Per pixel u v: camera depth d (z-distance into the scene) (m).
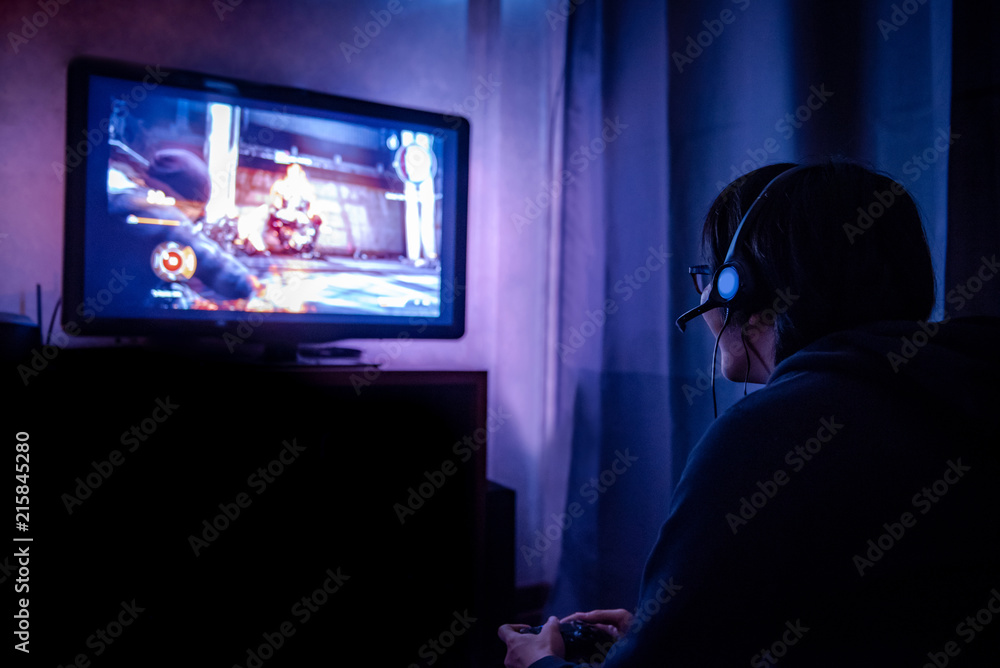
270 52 1.75
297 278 1.48
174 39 1.65
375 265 1.55
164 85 1.35
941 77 1.09
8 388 1.07
